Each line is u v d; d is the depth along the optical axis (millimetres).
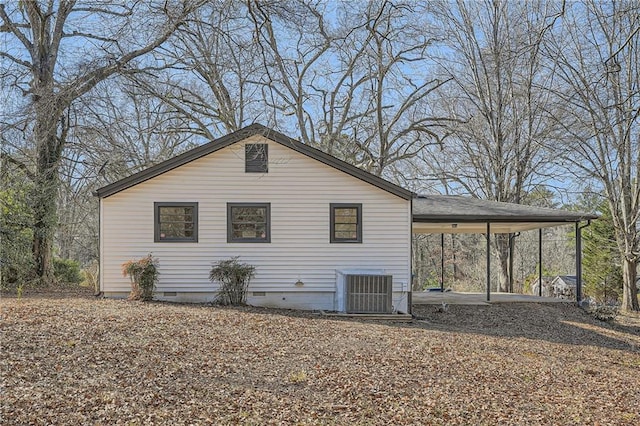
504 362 9797
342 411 6395
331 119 27406
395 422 6156
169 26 15055
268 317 12734
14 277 18016
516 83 25250
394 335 11641
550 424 6488
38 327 9258
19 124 16500
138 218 14766
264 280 15094
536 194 31312
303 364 8430
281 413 6160
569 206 29547
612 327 15977
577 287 18047
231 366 7977
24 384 6285
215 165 15016
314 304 15195
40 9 18859
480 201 19344
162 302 14141
